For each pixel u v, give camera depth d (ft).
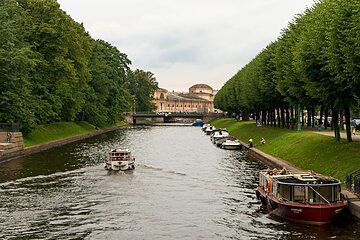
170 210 109.70
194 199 121.80
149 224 97.55
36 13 268.82
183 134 412.16
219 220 100.17
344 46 119.65
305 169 146.92
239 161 203.00
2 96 220.43
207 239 86.94
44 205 113.80
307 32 156.15
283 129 274.36
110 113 454.81
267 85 253.65
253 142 275.80
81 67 310.65
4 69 214.90
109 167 172.14
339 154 139.74
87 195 126.11
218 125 531.91
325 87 143.64
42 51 268.82
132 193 129.29
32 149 228.84
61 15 276.00
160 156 223.92
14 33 231.71
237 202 117.91
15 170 167.84
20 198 121.39
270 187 108.47
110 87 429.79
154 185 142.10
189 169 176.96
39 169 170.91
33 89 259.80
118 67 482.28
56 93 279.69
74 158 205.87
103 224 97.45
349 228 91.40
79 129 360.28
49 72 272.10
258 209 109.91
